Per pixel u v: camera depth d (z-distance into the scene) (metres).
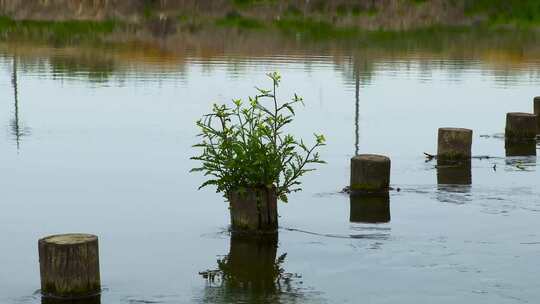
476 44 39.38
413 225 12.15
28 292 9.64
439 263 10.45
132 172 15.73
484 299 9.26
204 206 13.40
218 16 46.22
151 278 10.04
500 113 22.11
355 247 11.15
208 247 11.23
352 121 20.89
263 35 40.94
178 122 20.58
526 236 11.55
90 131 19.56
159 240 11.59
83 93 24.69
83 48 35.16
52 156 17.08
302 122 20.67
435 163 16.48
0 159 16.78
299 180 15.12
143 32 40.97
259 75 28.14
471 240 11.39
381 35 42.28
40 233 11.95
